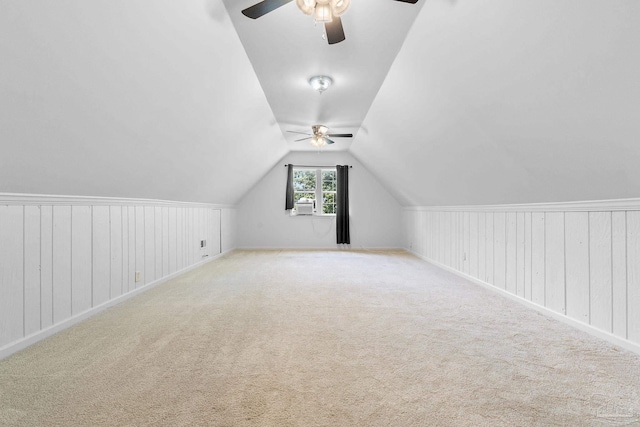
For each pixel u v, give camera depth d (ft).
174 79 6.72
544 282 8.28
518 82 5.58
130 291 9.79
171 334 6.73
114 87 5.60
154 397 4.45
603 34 3.87
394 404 4.32
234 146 12.65
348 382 4.87
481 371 5.20
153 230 11.27
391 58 8.16
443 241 14.80
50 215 6.85
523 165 7.36
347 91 10.45
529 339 6.53
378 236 21.90
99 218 8.44
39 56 4.16
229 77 8.38
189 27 5.92
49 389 4.62
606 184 5.98
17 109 4.51
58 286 7.04
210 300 9.36
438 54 6.84
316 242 21.94
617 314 6.32
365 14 6.36
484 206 11.06
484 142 7.88
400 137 12.16
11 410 4.13
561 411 4.16
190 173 11.39
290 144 19.01
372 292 10.28
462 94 7.15
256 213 21.80
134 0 4.65
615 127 4.73
